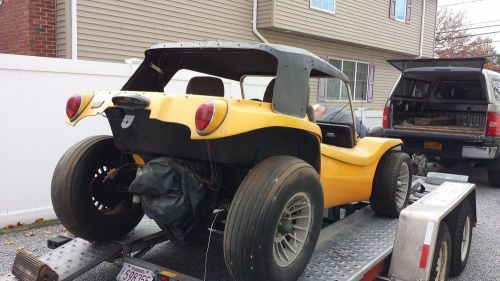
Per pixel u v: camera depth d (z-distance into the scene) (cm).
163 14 1023
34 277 284
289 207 271
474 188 450
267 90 325
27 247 461
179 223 298
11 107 510
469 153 766
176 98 273
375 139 451
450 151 784
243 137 284
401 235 335
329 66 357
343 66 1602
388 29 1684
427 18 1930
